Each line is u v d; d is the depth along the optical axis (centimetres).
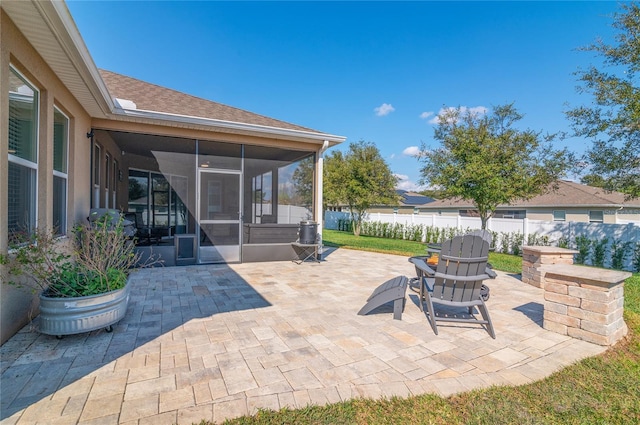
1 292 287
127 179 865
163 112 637
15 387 222
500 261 873
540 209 1670
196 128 687
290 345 304
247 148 758
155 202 913
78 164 521
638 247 780
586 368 267
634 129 716
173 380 236
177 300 443
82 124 545
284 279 590
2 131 281
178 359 270
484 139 1005
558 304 346
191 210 711
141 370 250
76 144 506
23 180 349
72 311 296
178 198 720
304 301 452
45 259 321
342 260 829
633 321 384
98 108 548
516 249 1043
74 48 339
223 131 710
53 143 423
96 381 232
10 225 319
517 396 226
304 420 195
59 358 267
